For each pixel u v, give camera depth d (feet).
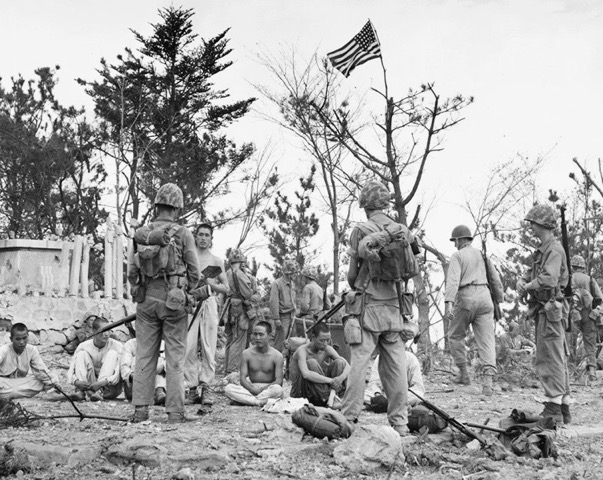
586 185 73.82
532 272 30.32
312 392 31.37
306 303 47.80
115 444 21.79
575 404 36.83
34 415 26.61
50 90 92.84
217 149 92.43
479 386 41.68
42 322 48.26
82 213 89.15
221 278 34.53
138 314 26.78
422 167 63.00
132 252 26.63
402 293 24.75
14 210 87.71
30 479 20.29
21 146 86.38
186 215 88.33
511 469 22.54
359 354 24.66
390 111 63.87
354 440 22.22
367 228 24.71
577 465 23.71
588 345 49.26
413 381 32.65
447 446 24.59
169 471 20.66
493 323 39.42
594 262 76.95
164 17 95.30
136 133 94.07
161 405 31.68
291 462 21.93
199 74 97.19
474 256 39.75
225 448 22.35
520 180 69.77
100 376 32.83
